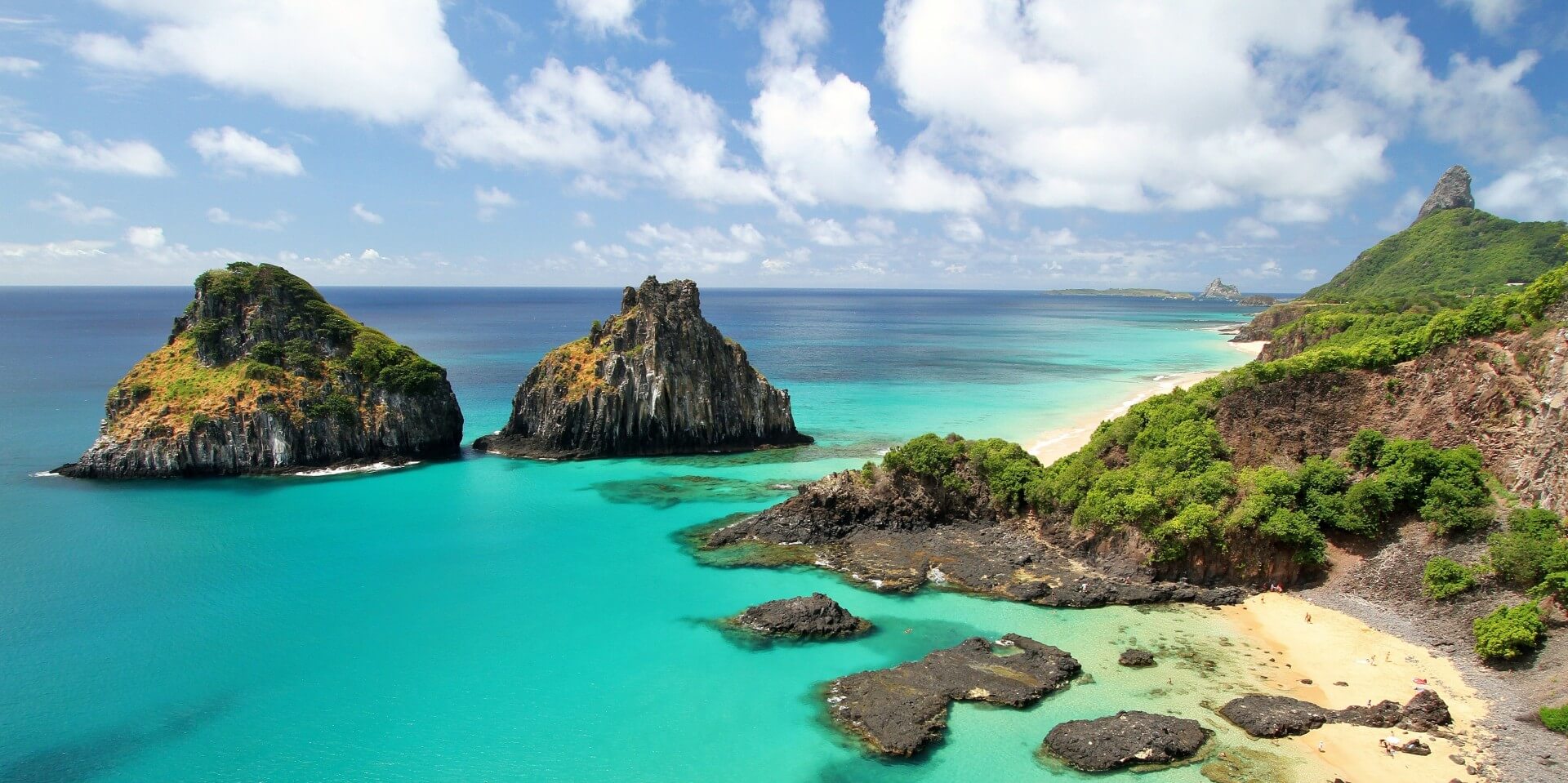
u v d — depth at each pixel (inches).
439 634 2390.5
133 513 3567.9
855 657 2218.3
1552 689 1849.2
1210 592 2524.6
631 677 2132.1
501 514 3570.4
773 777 1720.0
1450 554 2384.4
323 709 2001.7
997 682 2003.0
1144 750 1713.8
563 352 5000.0
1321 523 2637.8
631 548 3115.2
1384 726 1809.8
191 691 2090.3
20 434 5147.6
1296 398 3058.6
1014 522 3085.6
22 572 2871.6
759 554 2979.8
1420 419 2812.5
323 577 2832.2
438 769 1768.0
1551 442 2399.1
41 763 1792.6
